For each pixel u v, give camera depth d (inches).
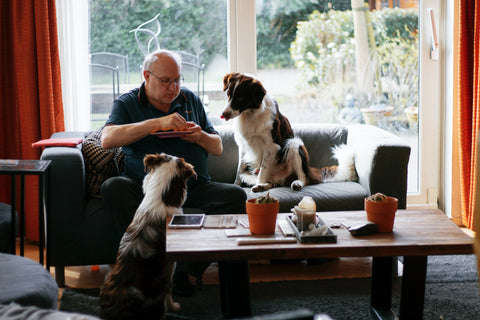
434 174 157.9
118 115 110.0
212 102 150.3
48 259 104.3
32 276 66.7
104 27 143.7
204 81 149.3
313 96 154.5
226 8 147.1
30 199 133.7
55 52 130.8
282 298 101.6
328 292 104.5
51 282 67.9
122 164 114.7
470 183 143.5
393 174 113.4
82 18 141.3
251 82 121.1
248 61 148.6
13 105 135.8
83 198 107.2
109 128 106.4
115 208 101.9
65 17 134.6
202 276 114.3
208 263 100.7
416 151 158.4
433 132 156.3
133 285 78.5
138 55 146.2
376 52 153.9
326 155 134.2
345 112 155.9
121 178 104.3
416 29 153.5
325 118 155.9
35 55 130.5
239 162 130.8
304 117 155.3
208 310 96.3
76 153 106.3
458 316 93.7
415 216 86.1
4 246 91.7
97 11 142.9
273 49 150.8
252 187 122.0
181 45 147.4
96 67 144.8
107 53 144.9
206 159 113.8
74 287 108.9
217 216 87.0
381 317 91.0
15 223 92.3
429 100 155.1
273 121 125.7
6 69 134.0
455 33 147.7
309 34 151.2
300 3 149.6
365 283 109.2
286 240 74.0
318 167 133.7
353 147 128.2
